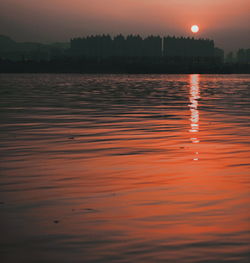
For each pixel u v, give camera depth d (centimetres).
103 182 1137
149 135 2000
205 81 12744
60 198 991
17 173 1237
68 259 683
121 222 837
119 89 7100
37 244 737
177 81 12625
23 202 962
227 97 5000
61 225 820
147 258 686
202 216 871
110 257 689
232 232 787
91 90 6662
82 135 2003
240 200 977
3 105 3722
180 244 736
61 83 9900
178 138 1909
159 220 848
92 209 914
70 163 1376
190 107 3600
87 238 761
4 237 766
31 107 3534
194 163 1377
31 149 1638
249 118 2742
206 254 699
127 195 1016
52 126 2334
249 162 1392
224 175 1216
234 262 671
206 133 2069
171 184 1117
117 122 2517
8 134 2039
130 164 1362
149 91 6481
